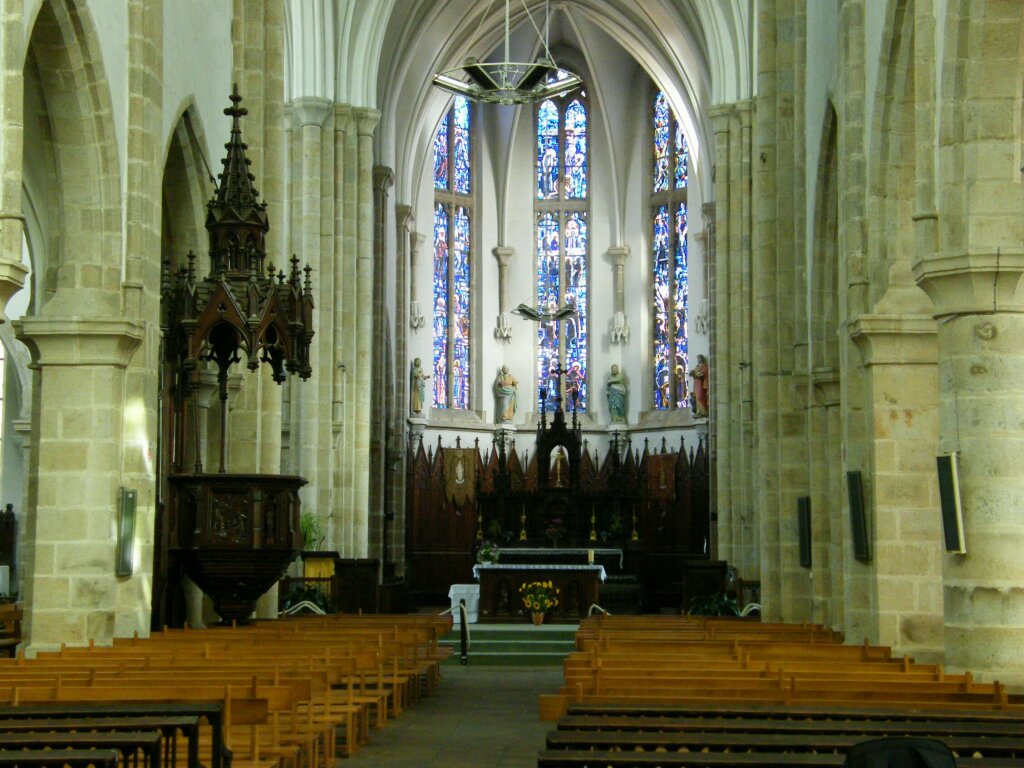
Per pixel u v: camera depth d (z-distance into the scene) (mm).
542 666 32250
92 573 19359
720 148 43125
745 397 38562
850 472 21109
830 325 25547
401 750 17359
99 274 19750
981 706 12688
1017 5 16312
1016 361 16500
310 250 39062
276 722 13578
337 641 19938
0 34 15453
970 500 16531
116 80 20078
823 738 10219
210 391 26141
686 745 10172
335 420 39531
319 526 38031
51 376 19578
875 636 20344
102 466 19484
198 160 24500
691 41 49469
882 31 20266
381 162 48219
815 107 25875
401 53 48156
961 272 16453
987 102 16594
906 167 20672
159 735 9719
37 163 21984
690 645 18812
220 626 22734
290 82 39312
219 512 22000
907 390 20422
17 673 14523
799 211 27422
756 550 37531
